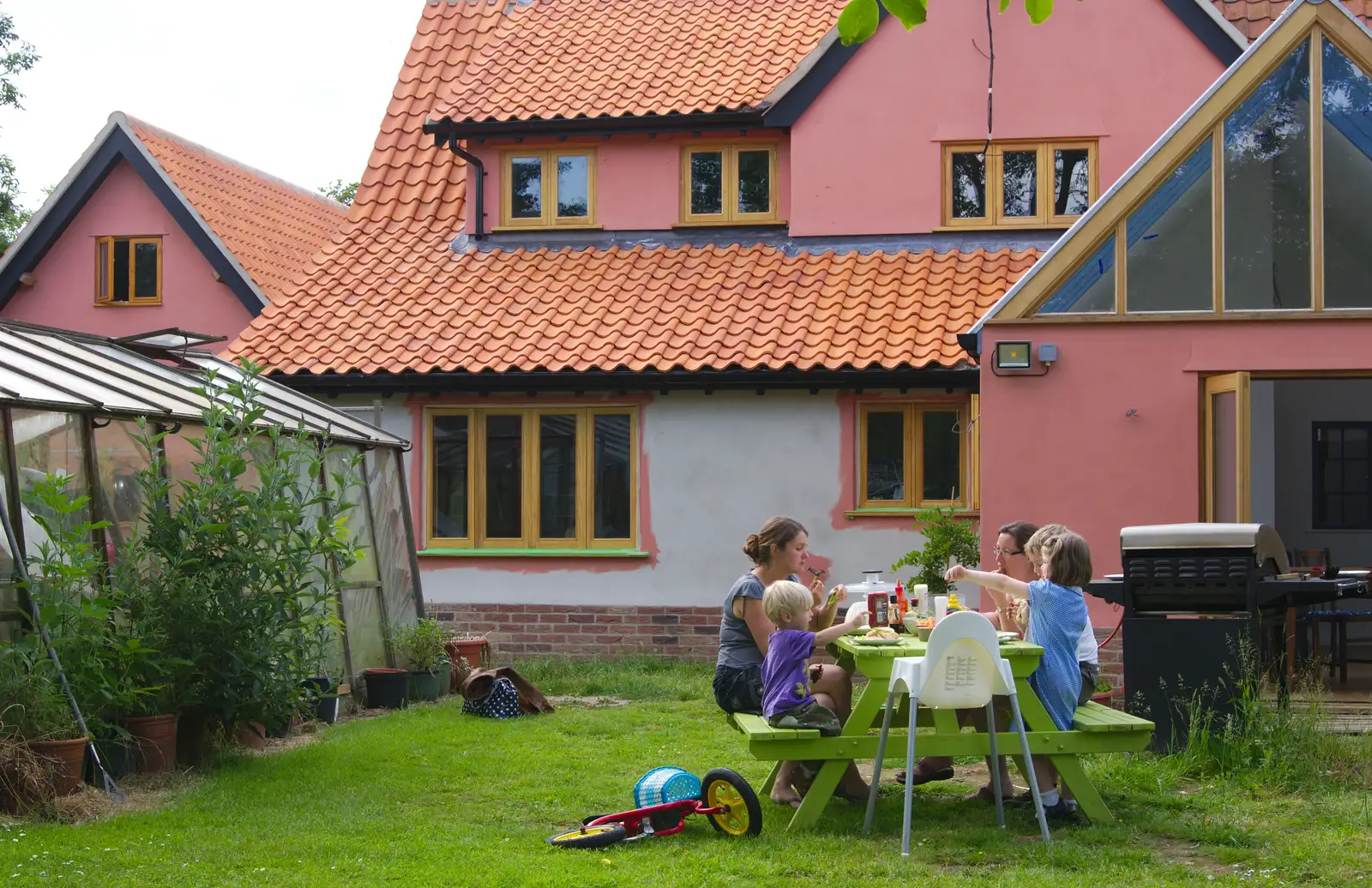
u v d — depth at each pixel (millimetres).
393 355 15492
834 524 14930
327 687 11391
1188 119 11734
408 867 6762
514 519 15836
